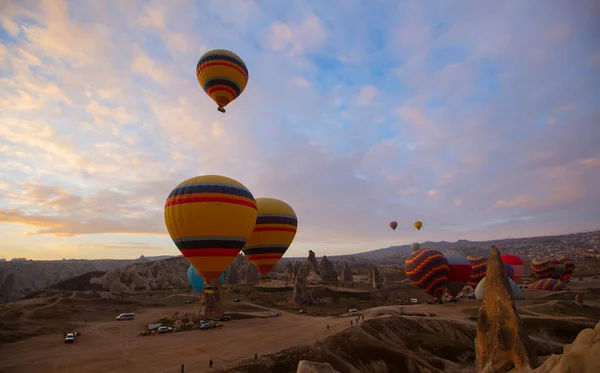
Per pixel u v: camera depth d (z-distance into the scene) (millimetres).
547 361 14328
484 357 26547
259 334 51969
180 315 66625
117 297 101250
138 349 43438
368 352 45031
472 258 106875
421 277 80000
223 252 41156
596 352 12391
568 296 97625
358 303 99438
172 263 194500
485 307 27531
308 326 58438
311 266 162375
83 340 49188
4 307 79375
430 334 55188
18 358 39875
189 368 35688
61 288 133250
